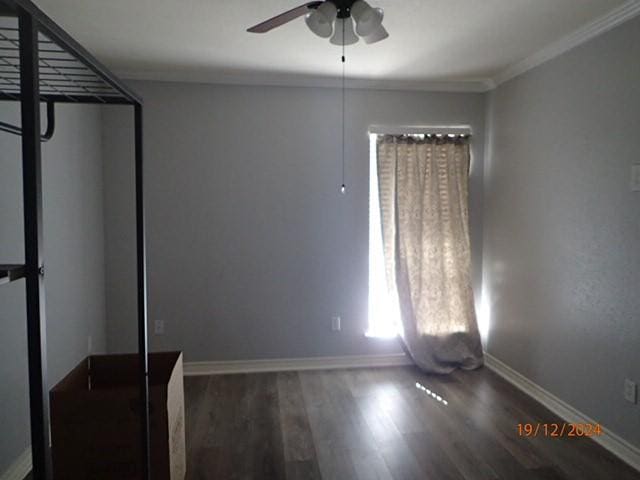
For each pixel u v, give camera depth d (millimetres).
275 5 2184
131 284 3400
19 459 2105
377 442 2480
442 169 3570
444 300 3582
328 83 3461
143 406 1656
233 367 3535
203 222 3441
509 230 3318
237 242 3480
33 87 811
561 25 2438
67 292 2689
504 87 3361
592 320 2496
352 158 3545
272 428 2641
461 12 2275
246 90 3416
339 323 3619
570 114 2641
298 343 3598
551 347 2855
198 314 3480
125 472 1774
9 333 2020
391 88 3541
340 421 2729
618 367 2322
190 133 3383
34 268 833
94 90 1780
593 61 2455
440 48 2791
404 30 2502
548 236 2863
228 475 2178
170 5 2180
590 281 2504
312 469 2227
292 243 3533
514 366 3287
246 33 2537
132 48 2777
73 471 1754
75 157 2820
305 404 2965
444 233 3598
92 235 3107
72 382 1927
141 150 1597
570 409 2691
